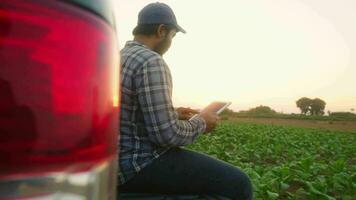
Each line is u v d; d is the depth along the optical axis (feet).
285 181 22.11
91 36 3.36
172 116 7.74
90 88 3.35
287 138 61.00
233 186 8.11
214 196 8.05
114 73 3.78
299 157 38.78
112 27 3.76
